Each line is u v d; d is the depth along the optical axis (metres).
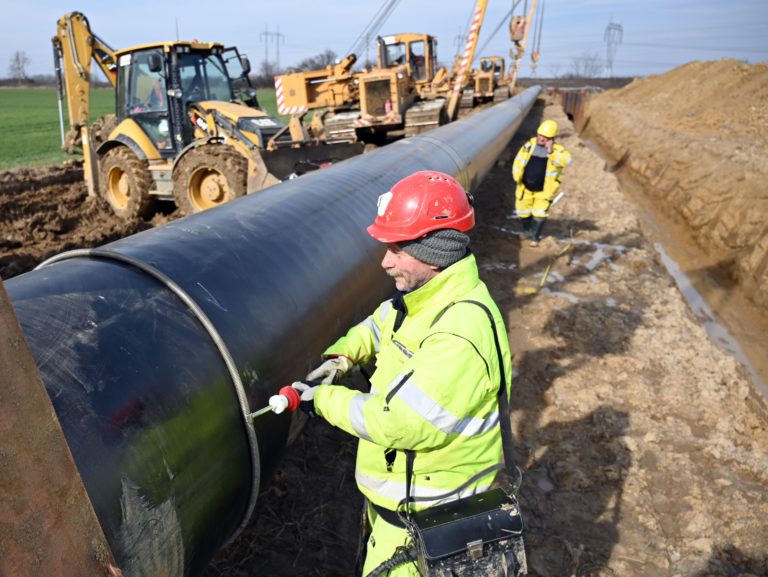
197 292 1.86
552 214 9.46
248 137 8.08
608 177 12.16
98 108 36.25
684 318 5.96
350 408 1.67
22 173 13.03
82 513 1.13
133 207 9.03
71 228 8.88
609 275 7.04
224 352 1.77
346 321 2.67
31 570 1.04
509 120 11.42
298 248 2.44
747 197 9.52
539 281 6.75
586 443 3.97
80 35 10.09
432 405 1.54
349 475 3.51
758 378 6.13
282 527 3.12
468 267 1.73
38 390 1.04
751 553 3.17
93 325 1.56
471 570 1.67
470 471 1.79
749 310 7.75
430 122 12.72
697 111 20.06
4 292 0.98
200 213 2.47
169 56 8.38
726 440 4.02
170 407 1.55
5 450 0.99
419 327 1.74
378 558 1.88
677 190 12.85
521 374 4.77
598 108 31.31
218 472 1.71
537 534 3.23
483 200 10.27
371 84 12.54
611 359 5.04
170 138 8.68
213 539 1.78
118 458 1.38
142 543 1.43
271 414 1.99
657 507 3.50
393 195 1.72
